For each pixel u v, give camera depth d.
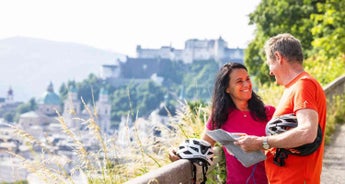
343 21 20.89
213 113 4.20
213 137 3.62
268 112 4.23
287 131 3.23
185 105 5.89
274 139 3.28
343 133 10.85
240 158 3.51
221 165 5.00
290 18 37.06
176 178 3.63
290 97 3.34
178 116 5.83
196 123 6.01
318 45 20.72
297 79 3.38
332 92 12.72
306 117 3.18
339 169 7.77
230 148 3.59
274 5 38.28
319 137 3.26
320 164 3.41
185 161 3.86
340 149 9.24
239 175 4.08
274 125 3.33
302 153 3.25
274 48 3.47
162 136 5.36
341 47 20.27
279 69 3.46
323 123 3.39
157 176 3.34
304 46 35.59
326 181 7.12
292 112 3.32
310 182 3.30
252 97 4.18
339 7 20.84
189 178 3.90
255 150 3.40
